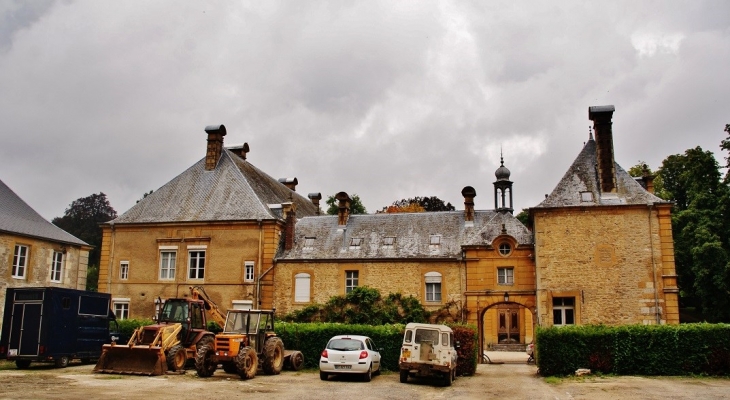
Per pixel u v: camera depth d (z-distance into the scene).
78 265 32.44
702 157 36.19
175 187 35.44
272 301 31.12
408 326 18.78
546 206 26.55
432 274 29.58
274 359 20.42
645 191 26.53
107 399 13.41
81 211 71.81
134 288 33.03
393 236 31.86
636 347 20.39
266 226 32.00
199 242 32.56
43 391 14.55
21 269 28.64
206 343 20.78
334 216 34.31
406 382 18.73
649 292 24.97
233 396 14.52
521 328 41.97
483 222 31.59
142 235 33.66
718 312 33.25
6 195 29.78
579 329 20.97
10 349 20.42
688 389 16.69
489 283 28.28
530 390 16.97
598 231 25.94
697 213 35.47
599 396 15.51
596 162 28.08
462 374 21.36
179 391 15.20
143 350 19.12
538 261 26.23
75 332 21.48
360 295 29.41
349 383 18.12
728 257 33.09
